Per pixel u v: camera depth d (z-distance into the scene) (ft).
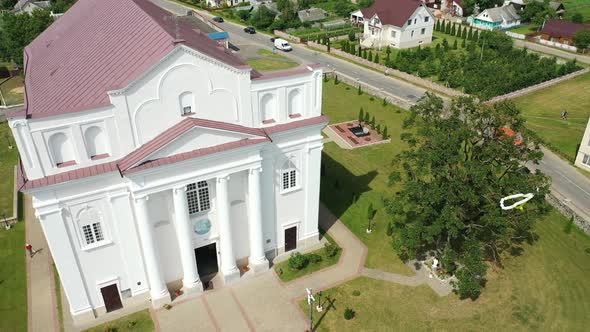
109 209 104.94
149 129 102.99
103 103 98.94
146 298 120.37
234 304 119.75
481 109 118.83
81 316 112.68
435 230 114.11
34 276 129.29
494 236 131.54
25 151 92.38
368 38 364.99
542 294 122.93
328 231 148.15
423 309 118.32
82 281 109.09
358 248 140.26
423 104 125.29
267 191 125.08
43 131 92.73
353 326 113.60
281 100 116.88
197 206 116.78
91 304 113.60
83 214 102.63
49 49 160.56
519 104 248.11
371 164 188.55
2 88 269.64
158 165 100.07
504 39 321.32
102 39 130.31
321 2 479.41
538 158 116.26
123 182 103.14
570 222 146.00
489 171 118.11
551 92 263.49
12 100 250.37
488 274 129.80
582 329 112.47
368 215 147.74
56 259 103.40
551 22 369.91
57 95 116.67
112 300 116.26
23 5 399.65
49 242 100.99
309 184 131.75
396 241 120.26
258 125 116.67
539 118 231.09
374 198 165.48
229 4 474.90
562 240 144.15
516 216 115.96
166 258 118.93
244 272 130.41
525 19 416.05
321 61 322.96
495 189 117.80
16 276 129.29
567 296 122.31
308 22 403.75
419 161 117.70
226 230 118.52
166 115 103.55
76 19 167.63
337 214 156.76
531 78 270.67
